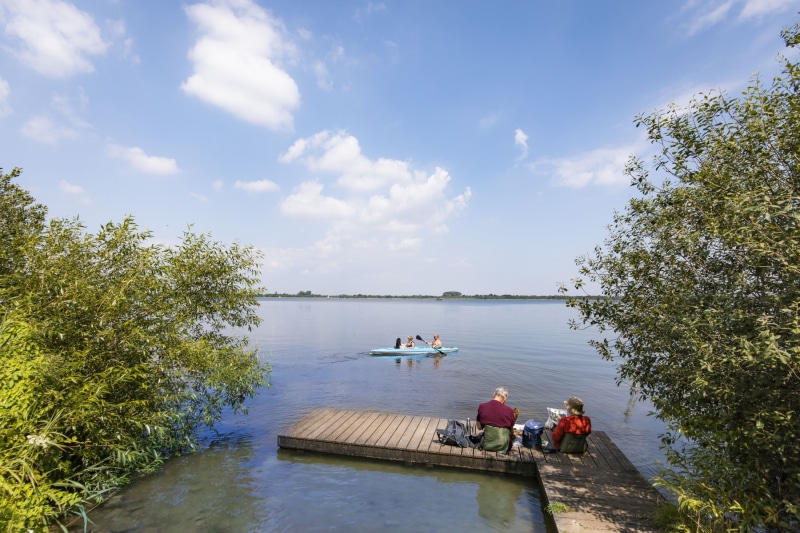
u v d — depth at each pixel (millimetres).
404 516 6465
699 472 5285
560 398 15078
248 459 8633
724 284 4773
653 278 5793
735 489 4465
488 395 15320
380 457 8531
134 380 7250
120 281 7504
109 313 6984
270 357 22859
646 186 6266
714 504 4691
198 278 9742
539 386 16953
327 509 6621
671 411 5363
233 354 10055
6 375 5113
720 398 4359
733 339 4012
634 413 13242
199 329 10125
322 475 7895
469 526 6207
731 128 4750
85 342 6688
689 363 4871
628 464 7828
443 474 8031
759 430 3842
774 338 3320
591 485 6902
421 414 12781
